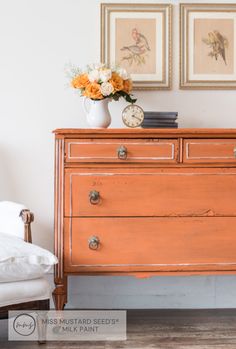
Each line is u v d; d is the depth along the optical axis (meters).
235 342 2.65
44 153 3.33
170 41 3.33
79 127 3.33
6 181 3.32
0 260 2.35
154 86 3.34
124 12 3.32
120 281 3.34
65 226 2.76
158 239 2.79
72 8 3.31
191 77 3.34
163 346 2.59
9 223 2.82
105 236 2.77
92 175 2.77
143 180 2.78
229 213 2.80
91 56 3.32
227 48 3.32
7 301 2.41
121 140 2.77
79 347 2.58
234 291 3.35
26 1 3.29
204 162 2.79
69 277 3.32
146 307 3.34
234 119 3.35
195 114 3.34
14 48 3.29
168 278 3.34
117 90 2.96
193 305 3.35
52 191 3.34
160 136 2.78
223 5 3.34
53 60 3.31
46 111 3.32
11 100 3.30
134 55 3.33
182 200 2.79
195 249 2.79
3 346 2.60
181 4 3.33
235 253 2.81
